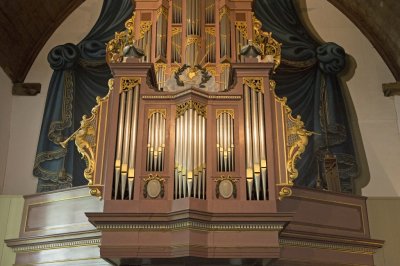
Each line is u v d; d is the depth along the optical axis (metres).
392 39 12.78
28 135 12.50
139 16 12.08
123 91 9.23
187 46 11.31
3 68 12.44
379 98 12.92
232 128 8.92
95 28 13.38
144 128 8.92
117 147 8.77
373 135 12.55
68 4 13.49
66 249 9.48
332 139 12.21
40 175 11.93
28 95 12.87
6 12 11.55
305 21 13.73
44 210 9.90
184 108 8.94
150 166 8.62
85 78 12.84
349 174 11.99
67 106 12.48
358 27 13.68
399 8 11.70
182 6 11.92
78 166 11.91
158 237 8.23
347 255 9.83
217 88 10.77
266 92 9.25
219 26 11.74
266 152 8.77
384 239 10.61
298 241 9.34
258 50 9.85
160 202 8.36
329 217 9.82
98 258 9.13
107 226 8.25
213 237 8.21
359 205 10.32
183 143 8.63
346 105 12.80
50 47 13.39
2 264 10.44
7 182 12.03
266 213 8.25
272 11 13.45
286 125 9.20
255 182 8.55
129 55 9.77
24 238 9.76
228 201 8.38
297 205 9.52
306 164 11.90
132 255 8.09
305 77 12.84
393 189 12.05
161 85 11.07
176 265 8.87
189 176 8.37
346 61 13.23
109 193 8.44
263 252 8.12
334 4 13.86
